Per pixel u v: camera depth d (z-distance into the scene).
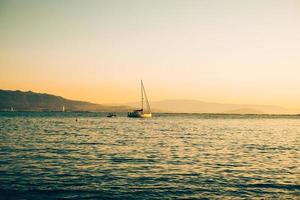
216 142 51.12
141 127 95.38
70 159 30.55
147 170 25.94
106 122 130.75
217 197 18.70
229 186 21.11
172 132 74.56
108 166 27.38
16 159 29.72
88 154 34.41
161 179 22.78
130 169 26.20
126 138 56.03
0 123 106.81
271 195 19.20
